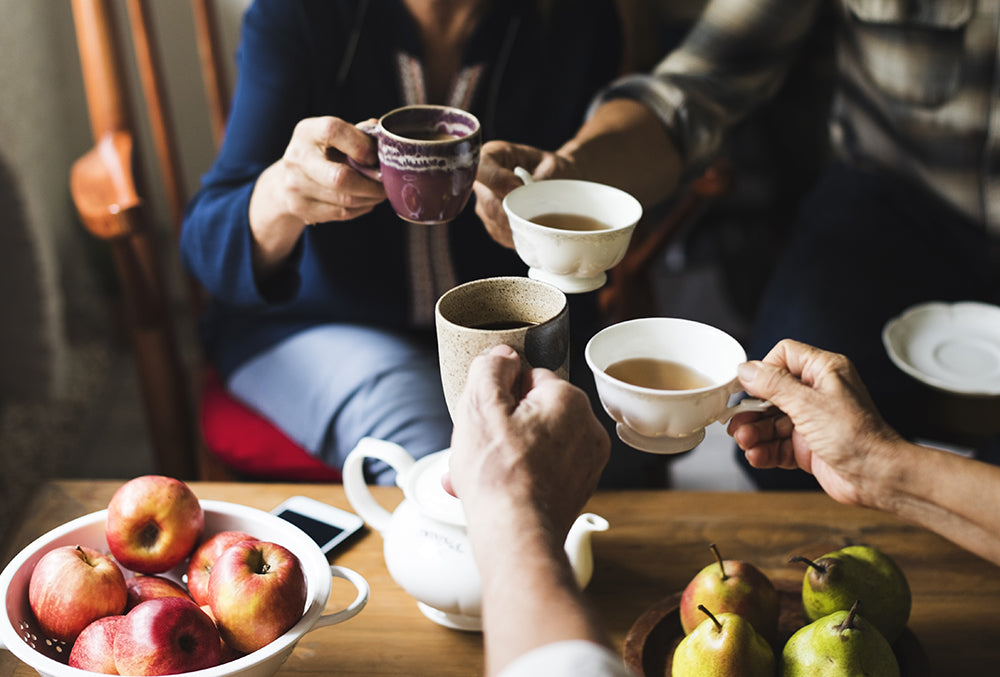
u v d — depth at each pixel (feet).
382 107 5.08
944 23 5.17
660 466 4.83
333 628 3.18
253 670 2.45
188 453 5.31
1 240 7.36
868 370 5.02
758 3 5.35
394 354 4.86
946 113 5.39
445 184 3.14
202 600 2.81
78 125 8.99
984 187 5.44
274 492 3.83
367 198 3.64
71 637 2.61
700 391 2.53
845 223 5.67
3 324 7.60
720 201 7.61
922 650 2.88
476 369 2.36
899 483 2.79
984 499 2.69
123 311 8.63
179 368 5.22
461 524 3.02
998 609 3.22
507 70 5.15
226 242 4.57
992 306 5.10
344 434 4.67
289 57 4.83
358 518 3.66
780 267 5.73
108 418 7.87
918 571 3.39
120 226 4.63
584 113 5.55
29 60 7.89
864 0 5.38
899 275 5.40
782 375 2.78
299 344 4.99
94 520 2.94
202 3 5.74
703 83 5.26
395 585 3.38
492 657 1.95
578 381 4.93
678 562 3.47
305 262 5.00
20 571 2.73
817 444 2.83
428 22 4.98
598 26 5.47
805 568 3.40
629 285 5.87
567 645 1.84
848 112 5.90
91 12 5.24
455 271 5.20
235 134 4.84
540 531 2.13
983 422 4.80
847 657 2.51
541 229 3.16
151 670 2.39
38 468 7.20
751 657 2.54
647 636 2.97
